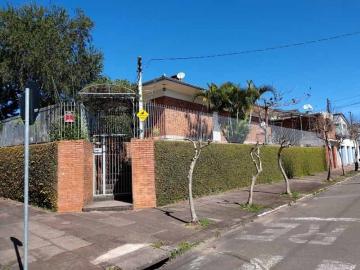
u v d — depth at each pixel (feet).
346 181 89.97
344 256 24.85
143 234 32.81
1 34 73.67
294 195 58.23
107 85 51.24
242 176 67.00
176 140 51.01
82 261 25.95
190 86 77.20
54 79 76.07
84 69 81.41
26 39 73.46
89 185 45.47
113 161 49.37
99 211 42.19
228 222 38.19
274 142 90.43
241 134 74.02
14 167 50.06
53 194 42.11
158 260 26.32
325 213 42.80
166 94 79.00
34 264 25.39
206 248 29.63
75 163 42.50
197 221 36.83
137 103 52.29
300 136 111.45
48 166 43.06
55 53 76.79
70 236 31.94
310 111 131.75
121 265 25.18
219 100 79.15
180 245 29.68
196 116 62.54
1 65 73.46
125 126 50.49
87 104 50.83
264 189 65.67
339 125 163.53
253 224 38.47
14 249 28.58
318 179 89.97
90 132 49.06
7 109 86.58
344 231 32.45
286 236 31.76
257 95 80.33
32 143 50.24
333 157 146.00
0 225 36.01
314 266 23.08
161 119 55.62
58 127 45.98
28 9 76.89
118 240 30.91
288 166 90.07
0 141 60.54
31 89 22.95
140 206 44.11
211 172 57.72
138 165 44.65
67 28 80.79
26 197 22.31
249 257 26.12
